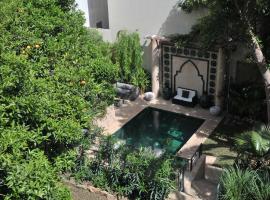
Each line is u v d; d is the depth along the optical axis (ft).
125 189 35.40
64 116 28.04
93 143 38.50
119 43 63.41
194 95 62.54
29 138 24.84
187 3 54.85
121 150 37.47
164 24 60.13
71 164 30.27
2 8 34.83
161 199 34.65
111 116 57.31
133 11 61.93
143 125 58.08
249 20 42.47
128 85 64.13
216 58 58.49
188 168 40.19
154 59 63.05
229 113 58.03
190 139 53.47
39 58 32.14
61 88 29.60
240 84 56.95
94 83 32.07
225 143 51.78
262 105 53.83
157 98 65.46
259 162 35.70
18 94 26.58
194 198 34.71
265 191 31.65
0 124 24.61
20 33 32.83
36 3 37.52
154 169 35.01
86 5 64.44
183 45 55.67
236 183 32.50
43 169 23.97
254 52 42.16
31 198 22.67
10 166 22.61
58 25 36.27
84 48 36.22
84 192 36.55
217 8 43.04
